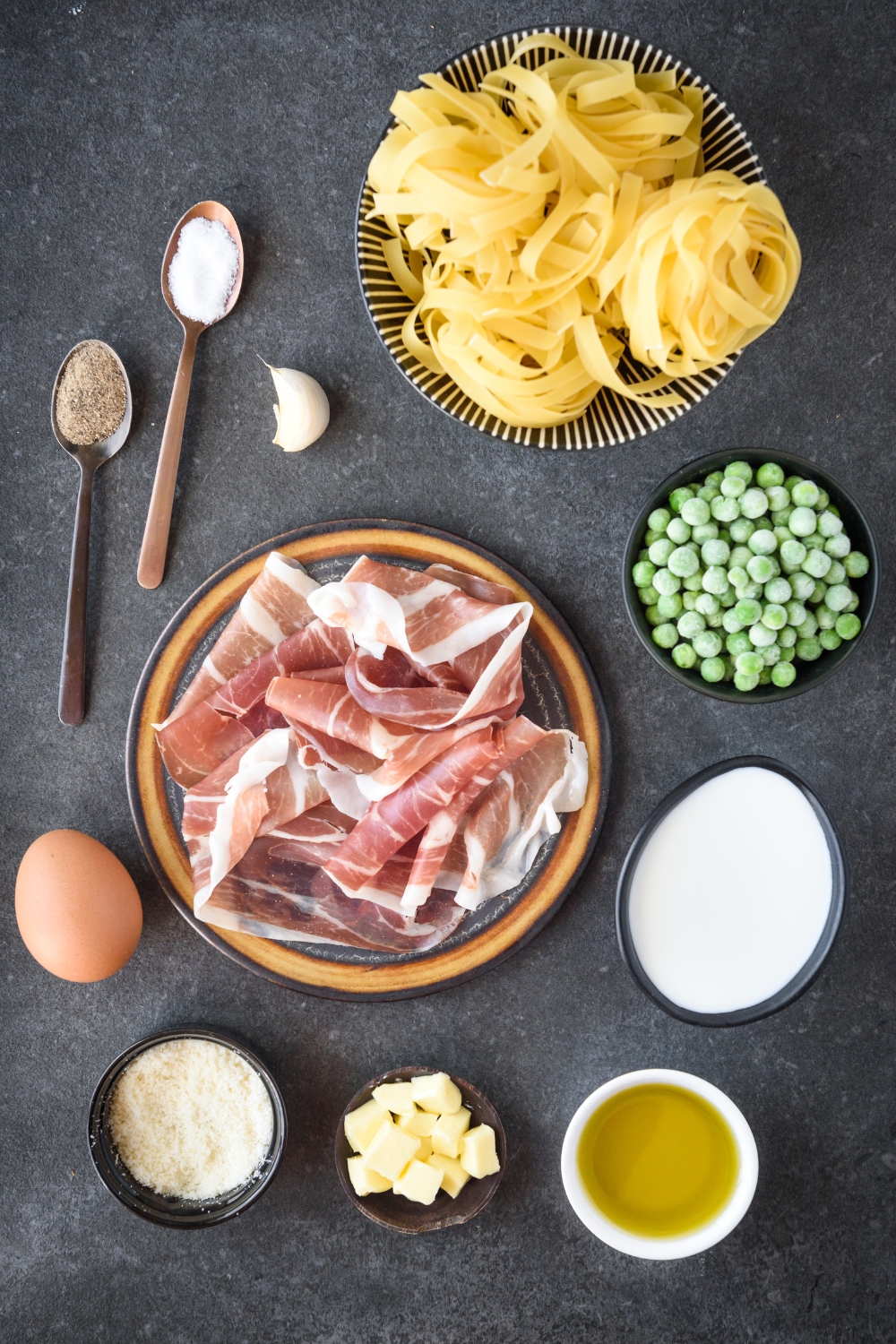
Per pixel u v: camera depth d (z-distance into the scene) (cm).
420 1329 72
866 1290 71
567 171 63
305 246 70
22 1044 72
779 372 70
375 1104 70
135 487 71
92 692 72
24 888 69
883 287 69
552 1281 72
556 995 71
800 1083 71
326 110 70
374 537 70
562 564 71
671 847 71
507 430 67
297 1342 72
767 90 69
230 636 70
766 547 67
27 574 72
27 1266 73
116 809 72
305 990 70
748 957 71
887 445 70
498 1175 69
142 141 71
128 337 71
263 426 71
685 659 68
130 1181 71
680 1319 72
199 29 70
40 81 71
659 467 70
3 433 72
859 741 71
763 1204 72
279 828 70
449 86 63
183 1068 71
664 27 69
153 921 72
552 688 70
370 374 71
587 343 64
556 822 68
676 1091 71
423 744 68
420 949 70
